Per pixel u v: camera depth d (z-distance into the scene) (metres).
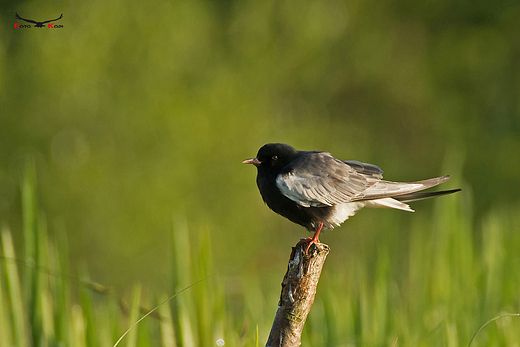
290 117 19.62
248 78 18.02
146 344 5.44
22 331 5.10
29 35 15.80
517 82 20.11
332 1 19.83
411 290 7.96
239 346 5.34
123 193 16.11
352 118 21.00
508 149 18.95
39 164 15.88
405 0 21.36
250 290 6.82
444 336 6.01
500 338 6.25
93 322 5.24
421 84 20.89
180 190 16.34
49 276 5.56
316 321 6.53
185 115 16.14
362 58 20.33
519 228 8.33
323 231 6.27
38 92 15.77
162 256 16.22
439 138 20.05
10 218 15.99
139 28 16.00
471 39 20.48
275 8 18.61
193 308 5.31
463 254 7.07
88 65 15.60
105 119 16.02
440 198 7.43
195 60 16.91
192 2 16.91
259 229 17.66
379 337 6.13
